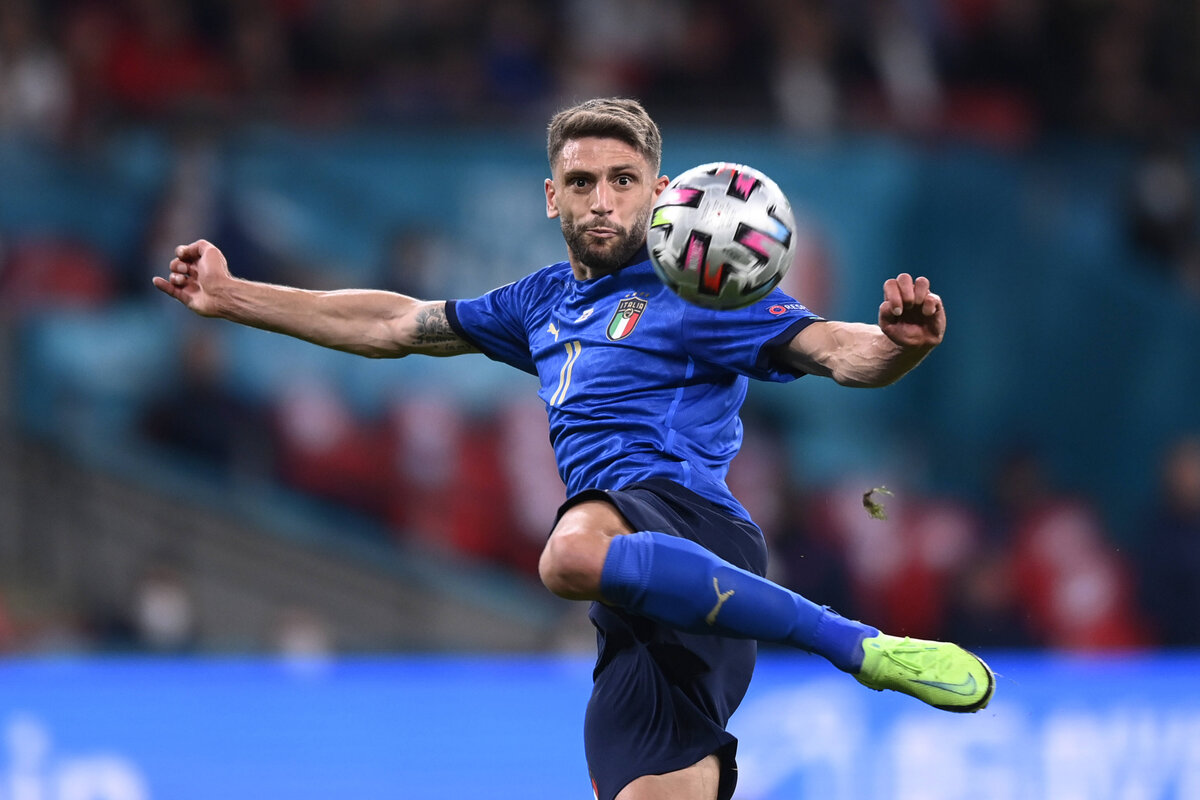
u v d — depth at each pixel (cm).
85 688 2523
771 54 4088
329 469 3503
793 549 3419
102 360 3488
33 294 3500
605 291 1355
